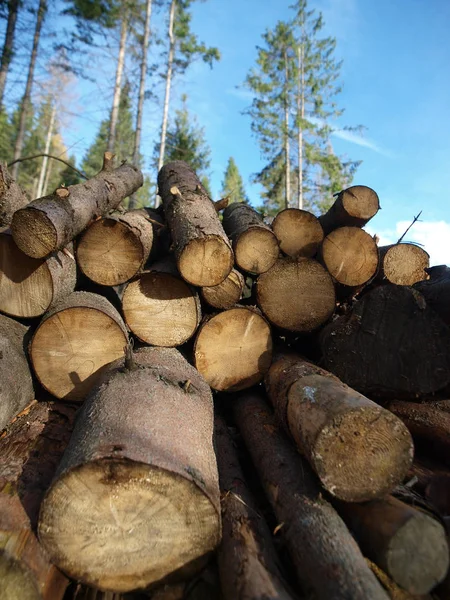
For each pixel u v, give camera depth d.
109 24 13.75
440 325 2.92
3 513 2.02
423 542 1.81
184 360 3.34
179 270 3.15
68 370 3.13
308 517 1.98
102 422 2.14
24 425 2.83
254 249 3.68
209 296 3.53
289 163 18.52
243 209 4.84
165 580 1.94
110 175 4.68
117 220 3.40
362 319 3.12
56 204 3.06
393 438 2.03
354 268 4.18
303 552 1.85
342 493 2.01
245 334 3.50
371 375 3.06
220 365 3.48
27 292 3.21
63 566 1.88
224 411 3.81
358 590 1.58
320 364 3.43
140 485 1.85
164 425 2.17
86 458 1.84
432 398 3.08
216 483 2.10
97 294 3.98
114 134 13.77
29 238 2.89
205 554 1.95
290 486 2.25
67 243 3.21
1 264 3.18
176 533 1.90
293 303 3.68
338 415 2.05
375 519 1.95
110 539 1.87
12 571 1.80
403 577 1.80
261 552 1.96
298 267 3.71
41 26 13.15
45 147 26.08
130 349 2.65
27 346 3.21
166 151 18.89
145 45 14.67
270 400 3.31
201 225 3.34
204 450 2.23
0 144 21.81
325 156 18.09
